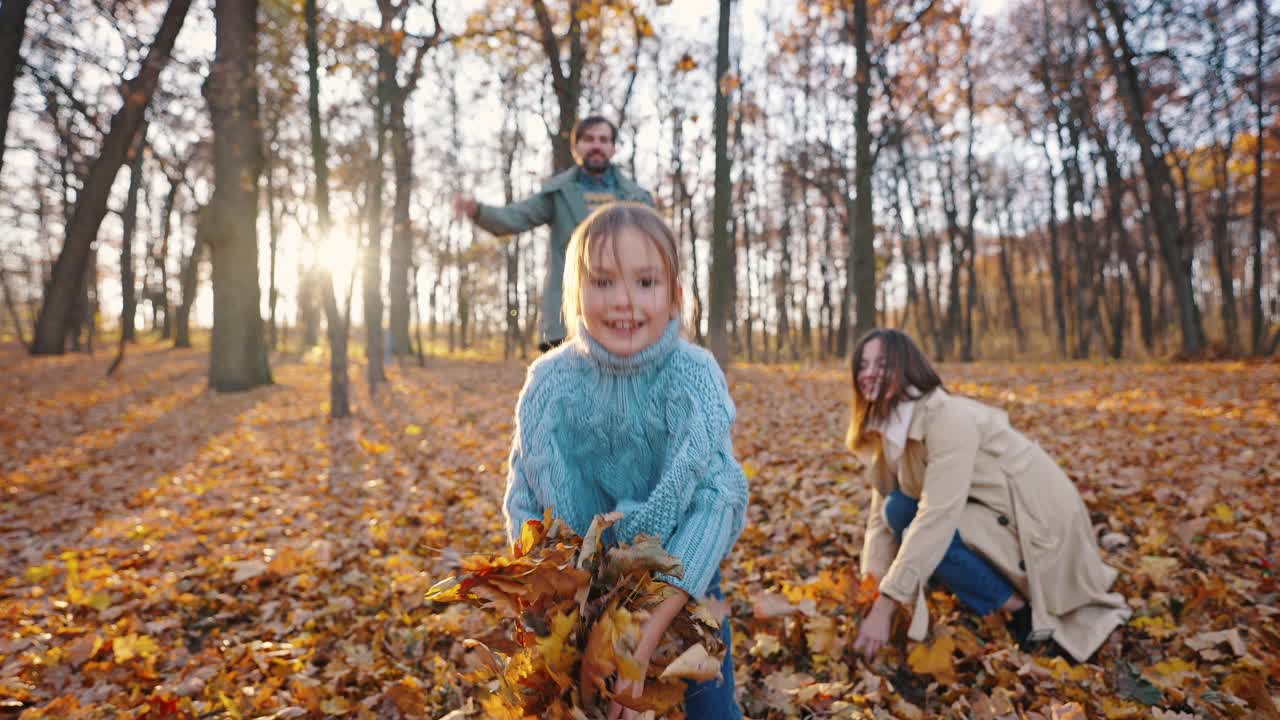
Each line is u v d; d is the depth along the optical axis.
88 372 17.14
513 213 3.05
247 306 13.23
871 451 2.78
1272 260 37.50
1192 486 4.10
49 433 8.48
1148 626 2.53
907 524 2.70
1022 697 2.21
